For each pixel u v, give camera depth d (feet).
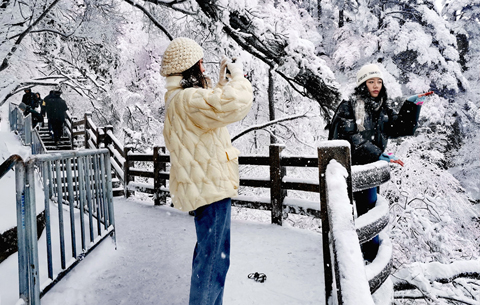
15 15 19.77
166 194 17.30
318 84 23.09
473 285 10.85
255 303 6.81
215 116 4.50
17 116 33.22
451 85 44.14
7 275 7.46
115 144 23.02
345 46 45.19
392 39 44.86
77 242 9.46
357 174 4.90
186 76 5.15
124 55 37.88
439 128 39.75
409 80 44.57
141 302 7.04
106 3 22.75
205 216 4.91
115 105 41.78
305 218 29.17
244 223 13.23
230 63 5.00
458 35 56.59
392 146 30.17
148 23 27.73
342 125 7.16
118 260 9.55
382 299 5.32
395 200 28.40
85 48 33.37
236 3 19.38
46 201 6.67
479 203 47.88
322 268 8.41
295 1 43.14
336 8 50.26
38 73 38.34
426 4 48.57
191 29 28.30
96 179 9.57
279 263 8.86
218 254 4.94
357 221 4.82
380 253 5.48
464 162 50.96
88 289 7.69
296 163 12.26
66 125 38.22
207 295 4.86
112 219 10.80
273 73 25.17
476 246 33.17
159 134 44.32
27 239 5.63
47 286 6.49
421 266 10.62
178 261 9.23
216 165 4.81
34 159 5.95
